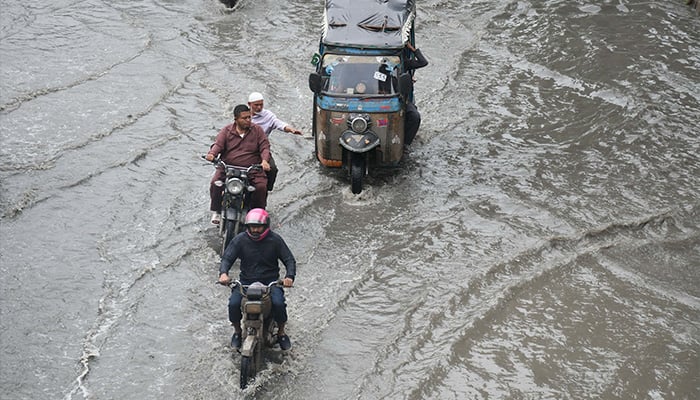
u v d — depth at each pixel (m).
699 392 11.56
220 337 12.63
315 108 18.22
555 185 17.88
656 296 13.89
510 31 28.23
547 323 13.10
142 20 28.69
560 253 15.18
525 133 20.66
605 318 13.25
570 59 25.48
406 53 18.80
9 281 13.86
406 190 17.70
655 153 19.39
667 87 23.22
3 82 22.86
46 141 19.53
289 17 29.53
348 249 15.34
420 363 12.11
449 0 31.33
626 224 16.14
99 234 15.52
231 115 21.47
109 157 18.77
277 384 11.59
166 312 13.22
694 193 17.53
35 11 29.08
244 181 14.42
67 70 24.02
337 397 11.39
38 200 16.64
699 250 15.45
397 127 17.50
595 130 20.61
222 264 11.55
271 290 11.70
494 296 13.73
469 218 16.44
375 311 13.41
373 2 19.42
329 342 12.59
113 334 12.60
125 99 22.17
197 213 16.44
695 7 29.58
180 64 24.89
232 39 27.27
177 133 20.20
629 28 27.95
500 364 12.10
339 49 18.45
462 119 21.53
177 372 11.80
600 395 11.46
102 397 11.25
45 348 12.22
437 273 14.50
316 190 17.61
